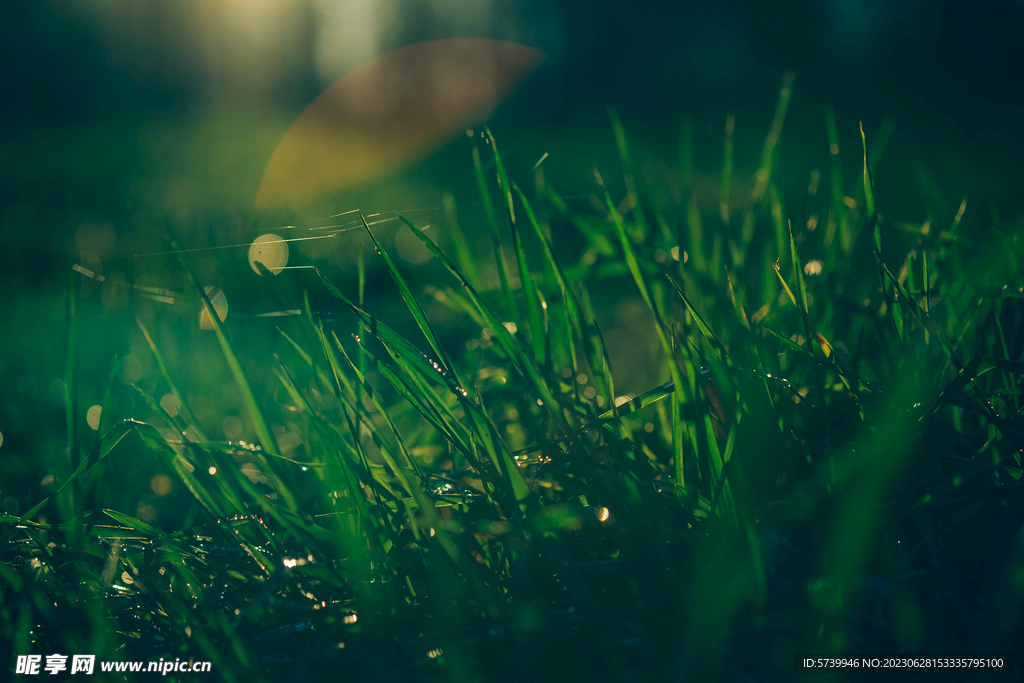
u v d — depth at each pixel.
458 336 0.74
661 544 0.38
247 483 0.41
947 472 0.40
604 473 0.39
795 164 1.74
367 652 0.38
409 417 0.53
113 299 0.75
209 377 0.64
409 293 0.40
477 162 0.43
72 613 0.39
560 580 0.39
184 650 0.38
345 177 2.62
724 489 0.39
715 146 2.62
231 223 1.52
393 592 0.39
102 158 3.46
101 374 0.64
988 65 2.88
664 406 0.45
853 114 2.85
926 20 3.15
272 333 0.74
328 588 0.40
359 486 0.40
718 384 0.39
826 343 0.42
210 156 3.58
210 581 0.41
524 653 0.38
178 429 0.42
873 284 0.48
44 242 1.26
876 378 0.44
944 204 0.49
